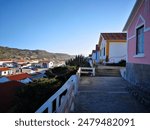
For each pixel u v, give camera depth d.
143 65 8.54
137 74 9.59
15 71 67.00
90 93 8.59
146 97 6.75
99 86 10.51
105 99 7.50
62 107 4.14
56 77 11.28
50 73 12.92
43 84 7.55
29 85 7.43
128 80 11.88
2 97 12.89
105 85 10.84
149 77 7.66
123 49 21.97
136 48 9.91
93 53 36.06
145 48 8.29
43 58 155.75
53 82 8.22
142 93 7.16
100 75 15.48
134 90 8.16
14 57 139.00
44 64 96.94
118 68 17.11
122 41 21.89
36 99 6.99
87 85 10.85
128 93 8.66
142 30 9.14
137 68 9.60
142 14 8.80
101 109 6.16
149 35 7.80
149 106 6.32
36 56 166.62
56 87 7.91
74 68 14.69
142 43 9.10
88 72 15.47
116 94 8.43
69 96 5.30
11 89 15.43
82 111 5.91
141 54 8.86
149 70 7.70
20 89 7.46
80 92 8.81
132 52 10.79
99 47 28.70
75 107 6.34
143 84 8.32
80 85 10.84
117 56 21.92
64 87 5.12
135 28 10.10
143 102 6.83
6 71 58.44
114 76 15.18
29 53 165.88
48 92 7.33
